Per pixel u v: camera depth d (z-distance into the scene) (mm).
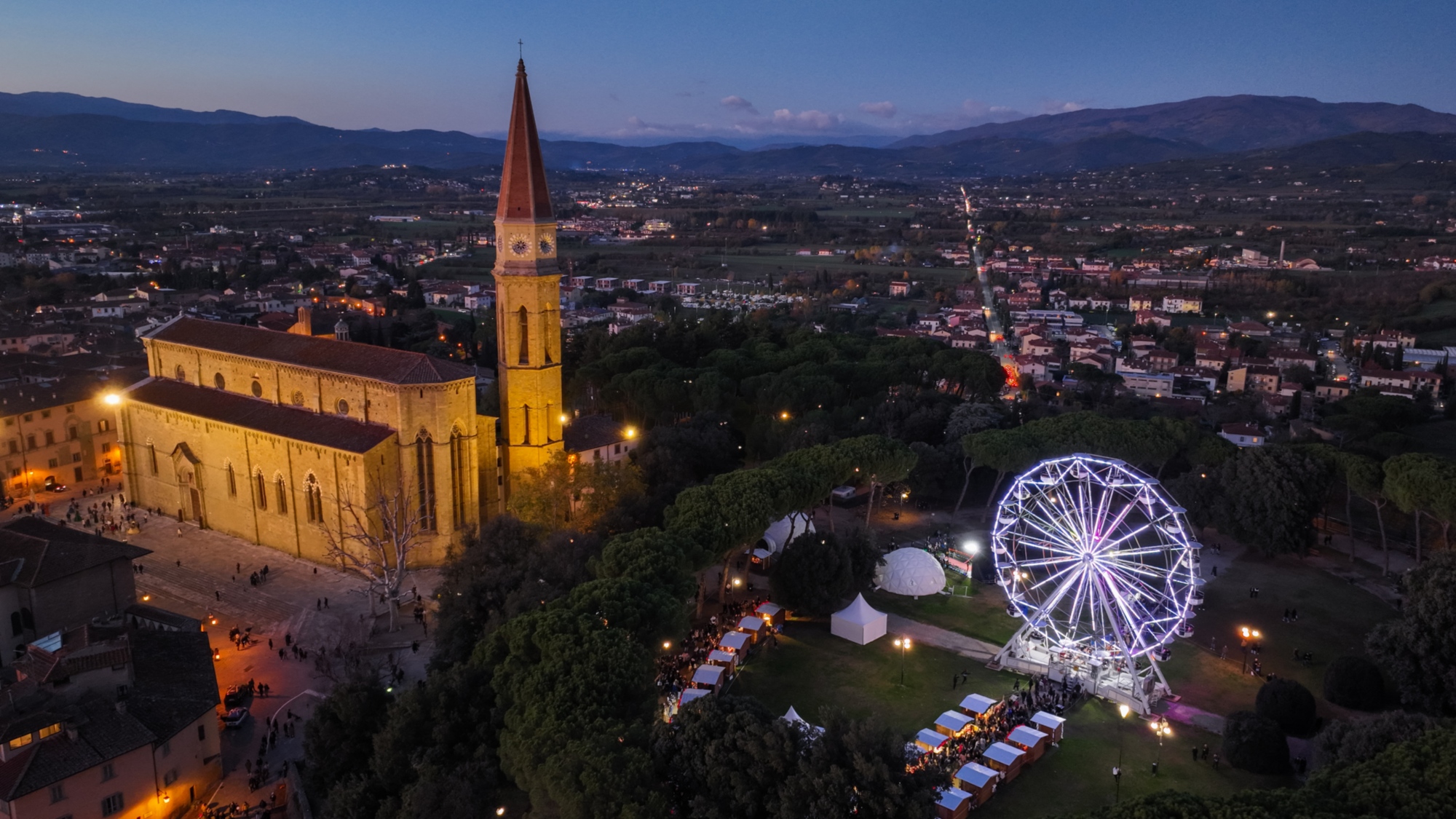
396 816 63812
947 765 71688
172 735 71188
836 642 97250
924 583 108250
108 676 72125
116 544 96812
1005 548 95250
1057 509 116062
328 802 67188
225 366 128625
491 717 70812
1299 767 75375
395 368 110625
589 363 180000
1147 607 104125
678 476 124250
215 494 127062
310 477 114938
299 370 118250
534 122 110250
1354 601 106750
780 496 98812
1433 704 80188
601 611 75625
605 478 110125
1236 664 93188
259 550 121312
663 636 78938
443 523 113562
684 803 62781
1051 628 95562
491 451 119500
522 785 63188
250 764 78125
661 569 83812
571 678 67250
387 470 110625
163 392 132875
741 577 112625
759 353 190750
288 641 97812
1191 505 120188
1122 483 94312
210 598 108062
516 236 110500
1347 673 84312
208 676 79438
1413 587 85438
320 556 117000
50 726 65438
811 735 63750
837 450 113625
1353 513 132375
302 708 86250
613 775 56781
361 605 105688
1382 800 52125
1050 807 70562
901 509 136750
